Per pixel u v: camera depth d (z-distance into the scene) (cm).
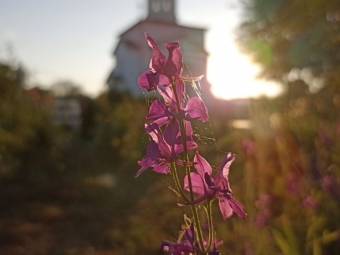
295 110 744
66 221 655
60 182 920
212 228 99
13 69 1224
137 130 1193
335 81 843
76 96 2091
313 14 1105
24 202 754
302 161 447
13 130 985
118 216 675
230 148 662
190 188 97
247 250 350
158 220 629
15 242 568
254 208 407
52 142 1083
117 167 1117
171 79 97
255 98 832
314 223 345
